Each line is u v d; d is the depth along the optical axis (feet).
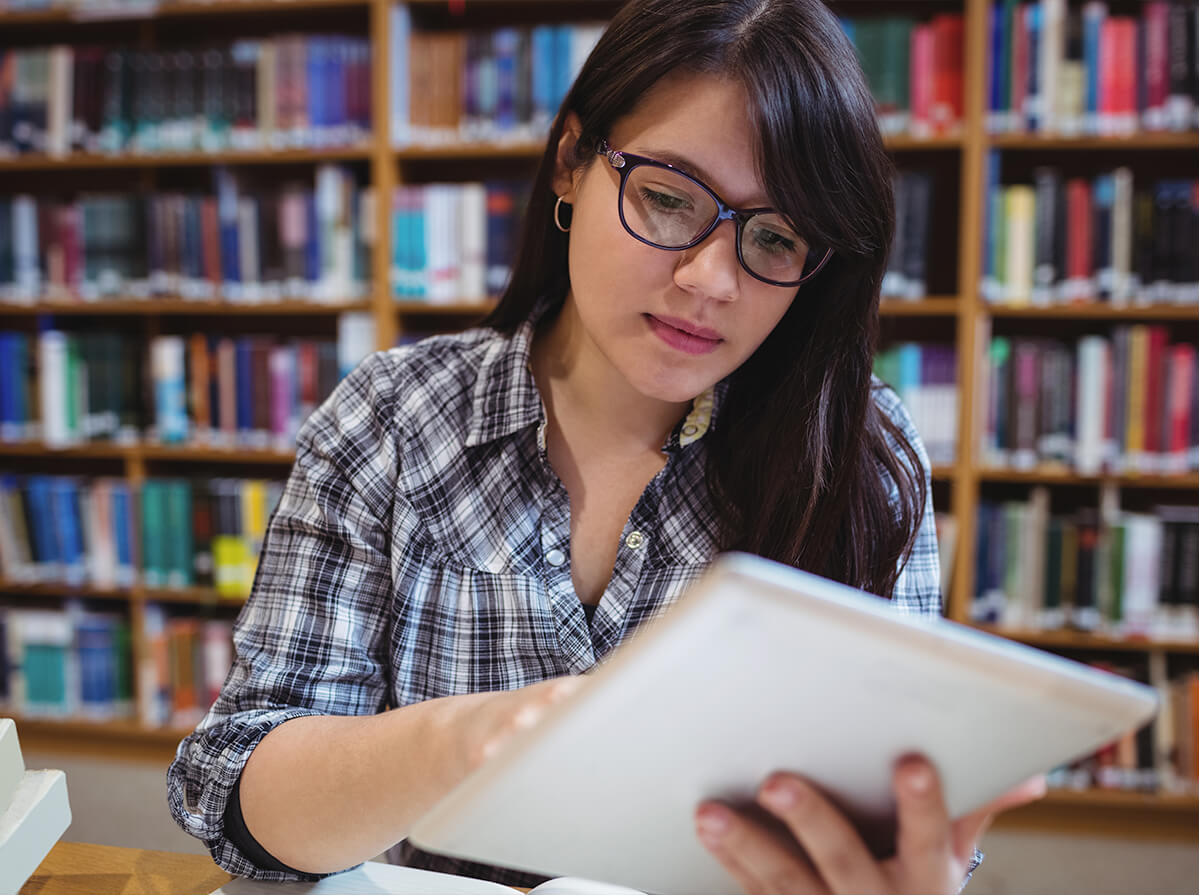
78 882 2.73
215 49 8.79
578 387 3.17
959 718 1.46
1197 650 8.63
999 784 1.64
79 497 9.28
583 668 3.14
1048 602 8.18
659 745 1.51
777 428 3.14
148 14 9.05
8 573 9.34
